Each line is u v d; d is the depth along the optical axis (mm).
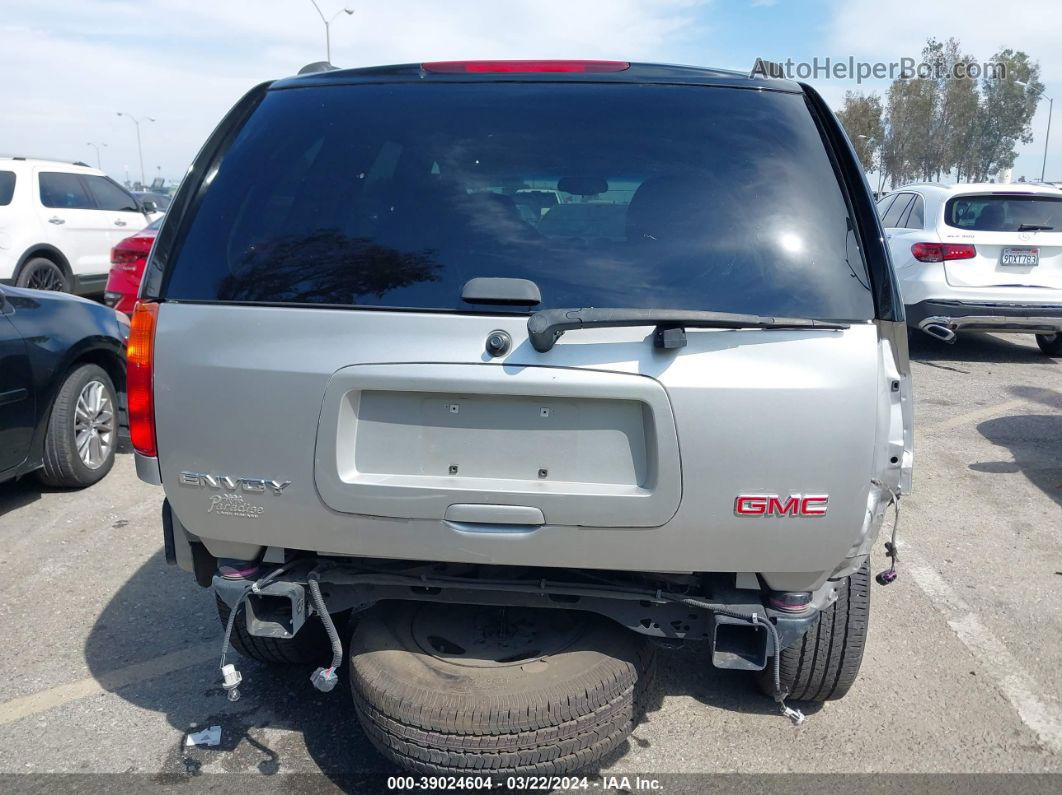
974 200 8609
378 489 2213
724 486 2143
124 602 3912
